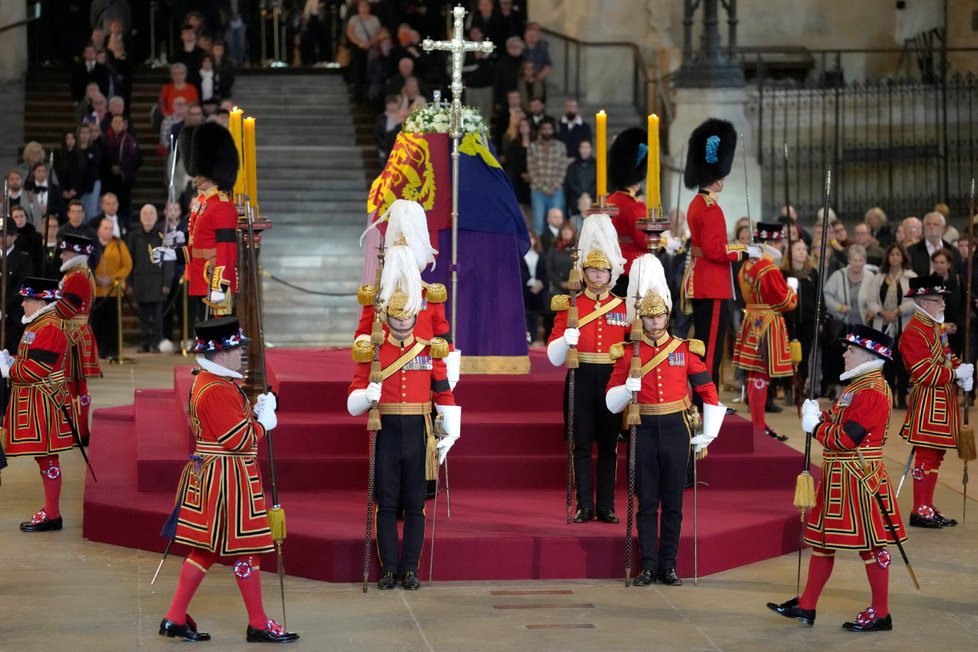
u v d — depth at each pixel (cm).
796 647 3155
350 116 9225
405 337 3509
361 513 3872
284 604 3228
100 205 7956
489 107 9006
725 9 8812
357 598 3462
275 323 7875
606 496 3841
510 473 4175
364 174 8794
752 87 9162
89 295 4872
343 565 3594
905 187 8906
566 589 3575
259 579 3155
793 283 5212
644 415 3597
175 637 3161
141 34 10012
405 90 8194
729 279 4509
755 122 8900
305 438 4144
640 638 3195
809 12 9881
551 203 7994
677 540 3625
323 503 3984
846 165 8894
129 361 7206
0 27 9544
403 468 3522
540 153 7956
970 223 4219
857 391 3266
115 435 4938
